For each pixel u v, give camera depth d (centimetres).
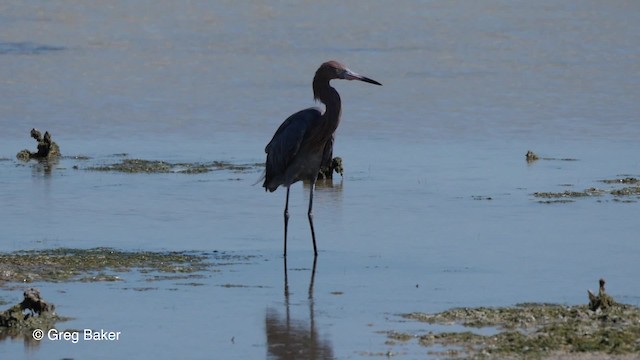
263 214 1900
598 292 1355
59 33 4906
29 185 2156
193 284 1429
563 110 3186
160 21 5250
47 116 3116
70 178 2233
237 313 1300
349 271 1507
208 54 4353
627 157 2470
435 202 1981
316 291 1400
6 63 4103
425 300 1352
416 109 3203
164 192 2091
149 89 3581
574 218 1827
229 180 2217
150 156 2536
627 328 1193
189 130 2914
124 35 4866
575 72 3919
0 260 1530
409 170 2327
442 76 3838
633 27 5025
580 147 2619
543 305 1317
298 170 1627
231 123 3022
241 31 4969
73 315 1286
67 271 1483
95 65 4078
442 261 1559
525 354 1113
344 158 2495
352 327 1238
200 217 1869
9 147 2664
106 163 2423
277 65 4084
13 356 1150
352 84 3659
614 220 1806
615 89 3569
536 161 2419
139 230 1764
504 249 1625
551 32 4916
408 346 1159
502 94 3469
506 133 2834
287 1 5825
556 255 1584
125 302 1341
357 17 5350
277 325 1251
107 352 1159
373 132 2856
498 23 5178
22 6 5697
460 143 2692
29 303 1276
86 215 1880
